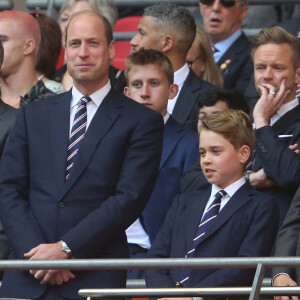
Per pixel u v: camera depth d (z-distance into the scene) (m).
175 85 22.02
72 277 16.83
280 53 21.61
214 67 25.84
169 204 20.72
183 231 17.91
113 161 17.33
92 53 17.84
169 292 14.45
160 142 17.84
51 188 17.27
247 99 23.64
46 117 17.91
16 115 20.06
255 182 20.25
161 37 24.12
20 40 22.66
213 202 17.91
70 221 17.03
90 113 17.84
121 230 17.03
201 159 18.16
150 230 20.41
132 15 31.81
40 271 16.73
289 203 20.05
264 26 30.95
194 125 23.27
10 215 17.19
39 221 17.16
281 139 20.94
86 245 16.66
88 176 17.22
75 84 18.09
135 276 20.33
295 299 15.87
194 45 25.55
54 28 24.05
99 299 16.83
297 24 26.75
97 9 27.56
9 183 17.58
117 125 17.61
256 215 17.47
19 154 17.75
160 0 30.05
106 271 17.02
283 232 18.44
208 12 27.97
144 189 17.30
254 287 13.92
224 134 17.92
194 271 17.34
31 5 31.16
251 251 17.16
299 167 19.95
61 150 17.50
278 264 13.97
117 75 25.30
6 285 17.14
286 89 21.53
